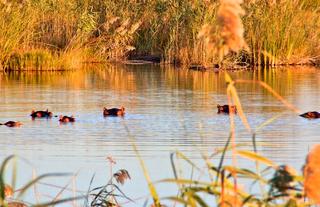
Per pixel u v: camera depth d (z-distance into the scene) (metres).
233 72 65.00
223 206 11.55
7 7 67.06
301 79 58.16
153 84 55.91
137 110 42.81
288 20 70.88
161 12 74.69
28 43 69.38
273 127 36.56
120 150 31.30
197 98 47.91
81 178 26.12
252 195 11.73
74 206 20.70
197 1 70.88
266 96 48.41
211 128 36.41
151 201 22.53
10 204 16.95
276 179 11.26
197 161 28.23
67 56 68.00
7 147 32.09
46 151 31.20
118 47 74.94
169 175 25.86
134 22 76.25
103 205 19.70
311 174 9.73
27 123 38.44
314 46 72.56
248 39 69.75
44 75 63.31
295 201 11.47
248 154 11.76
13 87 54.28
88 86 54.91
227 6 10.71
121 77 60.91
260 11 70.44
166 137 34.12
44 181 25.56
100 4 77.12
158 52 75.44
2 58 66.50
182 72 64.75
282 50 70.69
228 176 12.27
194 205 11.63
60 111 42.66
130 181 25.41
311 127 36.47
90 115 41.12
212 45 10.77
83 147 31.98
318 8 74.81
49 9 72.69
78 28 71.44
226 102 45.81
